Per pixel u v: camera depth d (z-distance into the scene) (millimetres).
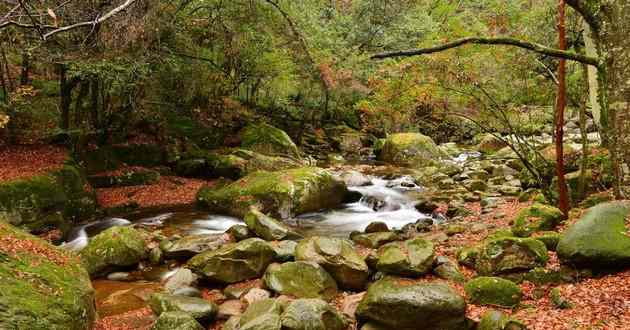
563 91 9250
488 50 12008
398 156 24078
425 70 11789
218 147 22109
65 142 17062
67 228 12375
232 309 7539
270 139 22578
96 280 9164
